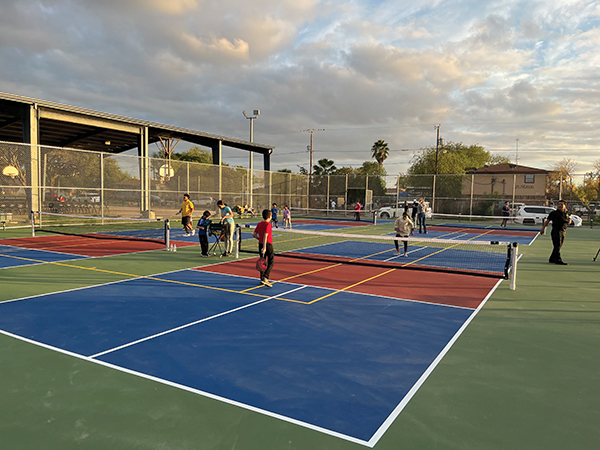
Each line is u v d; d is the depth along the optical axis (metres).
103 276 9.87
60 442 3.25
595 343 5.79
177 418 3.63
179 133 30.98
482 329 6.34
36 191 21.11
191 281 9.44
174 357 5.02
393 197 38.97
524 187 49.00
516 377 4.62
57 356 5.01
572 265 12.74
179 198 28.66
